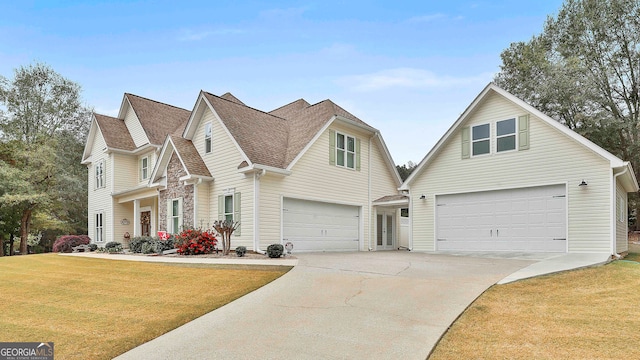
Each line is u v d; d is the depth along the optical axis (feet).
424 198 56.03
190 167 54.54
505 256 43.68
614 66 90.17
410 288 26.30
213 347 17.34
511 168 49.03
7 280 34.88
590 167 43.57
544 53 93.66
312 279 29.50
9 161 86.02
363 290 26.03
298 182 54.24
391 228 71.41
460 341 17.28
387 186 70.38
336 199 59.82
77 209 105.09
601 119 81.97
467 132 53.01
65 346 18.43
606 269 31.30
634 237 93.30
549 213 46.01
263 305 23.49
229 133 51.88
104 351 17.70
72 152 106.83
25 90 102.17
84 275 35.58
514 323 19.43
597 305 22.15
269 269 34.37
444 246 53.72
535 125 47.65
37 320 22.53
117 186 76.28
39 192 83.92
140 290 29.01
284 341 17.66
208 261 38.63
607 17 86.53
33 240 99.19
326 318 20.66
